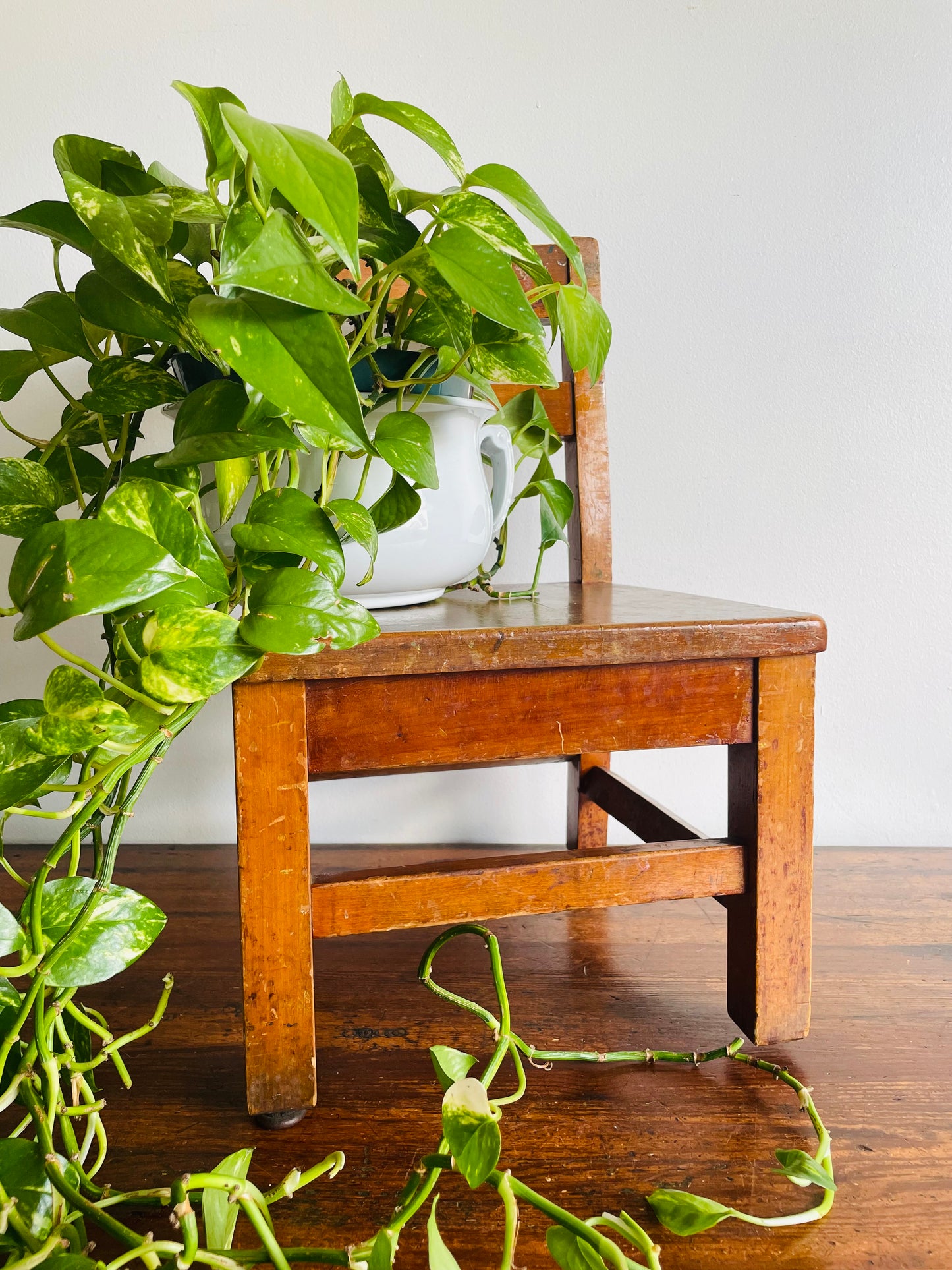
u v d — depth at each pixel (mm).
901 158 1088
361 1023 737
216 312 372
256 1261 390
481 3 1057
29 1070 424
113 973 435
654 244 1090
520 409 831
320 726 580
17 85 1037
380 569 650
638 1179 540
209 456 434
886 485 1127
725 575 1136
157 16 1038
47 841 1151
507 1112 611
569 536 1052
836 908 960
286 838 577
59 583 355
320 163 348
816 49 1073
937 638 1145
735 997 694
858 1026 723
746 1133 587
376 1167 552
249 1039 583
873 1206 521
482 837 1188
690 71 1073
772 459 1123
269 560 486
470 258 443
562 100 1071
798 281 1102
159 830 1164
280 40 1048
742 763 667
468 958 870
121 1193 458
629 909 996
